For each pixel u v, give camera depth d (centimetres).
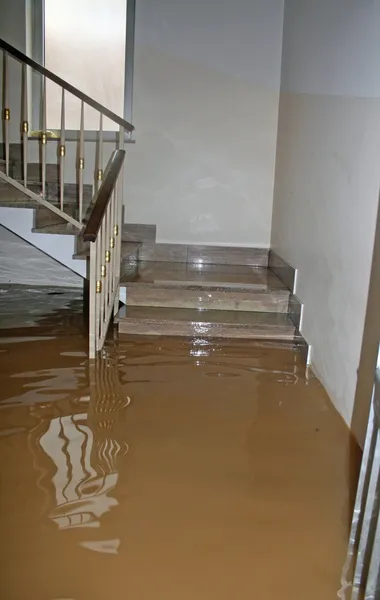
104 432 247
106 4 462
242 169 488
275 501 204
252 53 467
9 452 228
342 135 288
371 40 248
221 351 356
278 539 183
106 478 212
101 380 303
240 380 314
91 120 480
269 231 498
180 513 194
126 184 489
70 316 421
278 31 463
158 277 428
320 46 338
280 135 462
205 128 480
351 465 230
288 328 377
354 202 265
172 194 492
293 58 415
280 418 270
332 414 277
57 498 198
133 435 246
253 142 483
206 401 285
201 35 465
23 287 513
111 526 185
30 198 400
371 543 157
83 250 400
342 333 277
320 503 204
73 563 167
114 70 474
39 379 301
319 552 177
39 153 480
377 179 236
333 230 299
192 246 498
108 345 356
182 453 233
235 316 393
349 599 158
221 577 165
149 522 188
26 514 189
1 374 306
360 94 261
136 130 480
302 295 365
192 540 180
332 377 292
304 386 310
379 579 142
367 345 241
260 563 171
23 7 456
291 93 420
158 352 350
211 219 496
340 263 284
